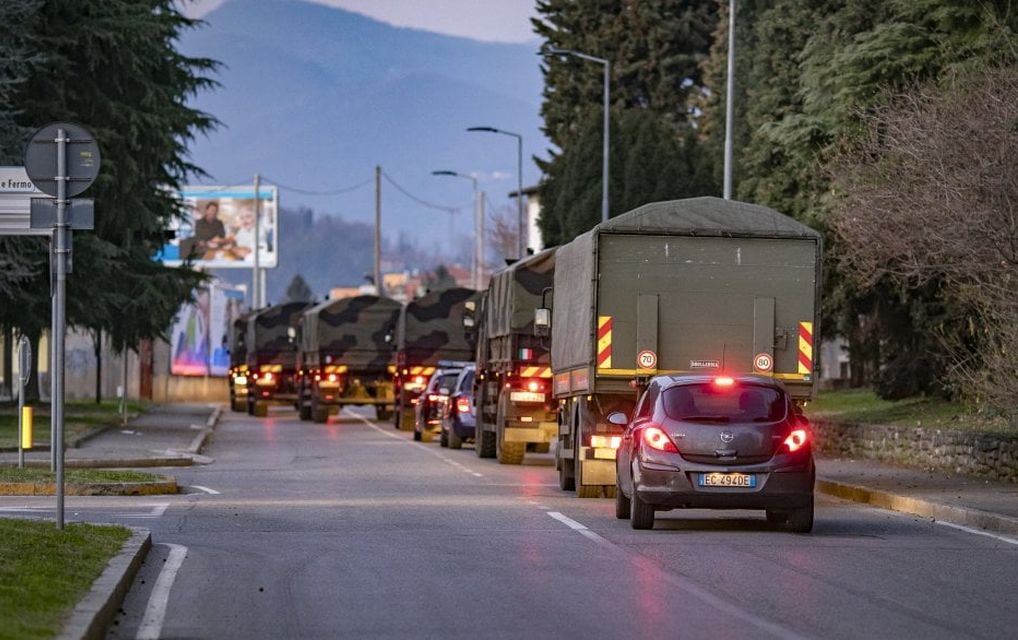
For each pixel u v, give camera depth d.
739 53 108.38
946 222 44.06
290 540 32.47
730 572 27.28
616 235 42.56
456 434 72.69
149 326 87.12
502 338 62.38
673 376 35.81
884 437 57.88
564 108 145.88
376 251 170.25
